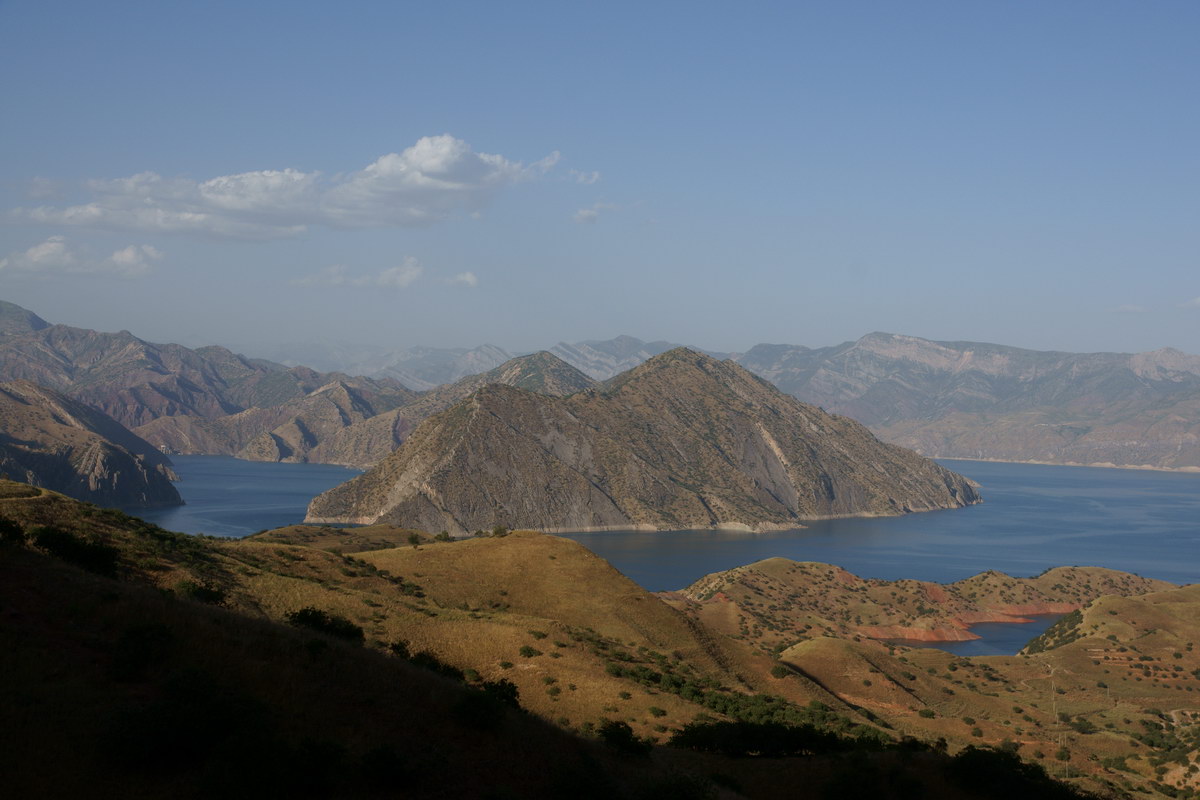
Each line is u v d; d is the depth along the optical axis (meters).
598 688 63.41
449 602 89.88
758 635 149.25
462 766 31.28
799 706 80.31
